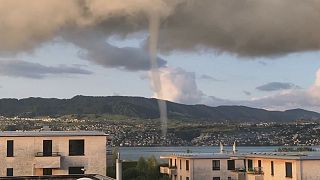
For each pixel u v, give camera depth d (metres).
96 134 51.25
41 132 51.44
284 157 49.88
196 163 65.81
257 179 55.53
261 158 56.19
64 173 50.09
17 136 49.69
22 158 49.69
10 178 35.44
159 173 81.00
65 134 50.59
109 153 70.75
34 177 35.81
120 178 34.38
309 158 48.09
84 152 50.81
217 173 65.88
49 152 50.22
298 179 47.72
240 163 65.75
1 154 49.34
